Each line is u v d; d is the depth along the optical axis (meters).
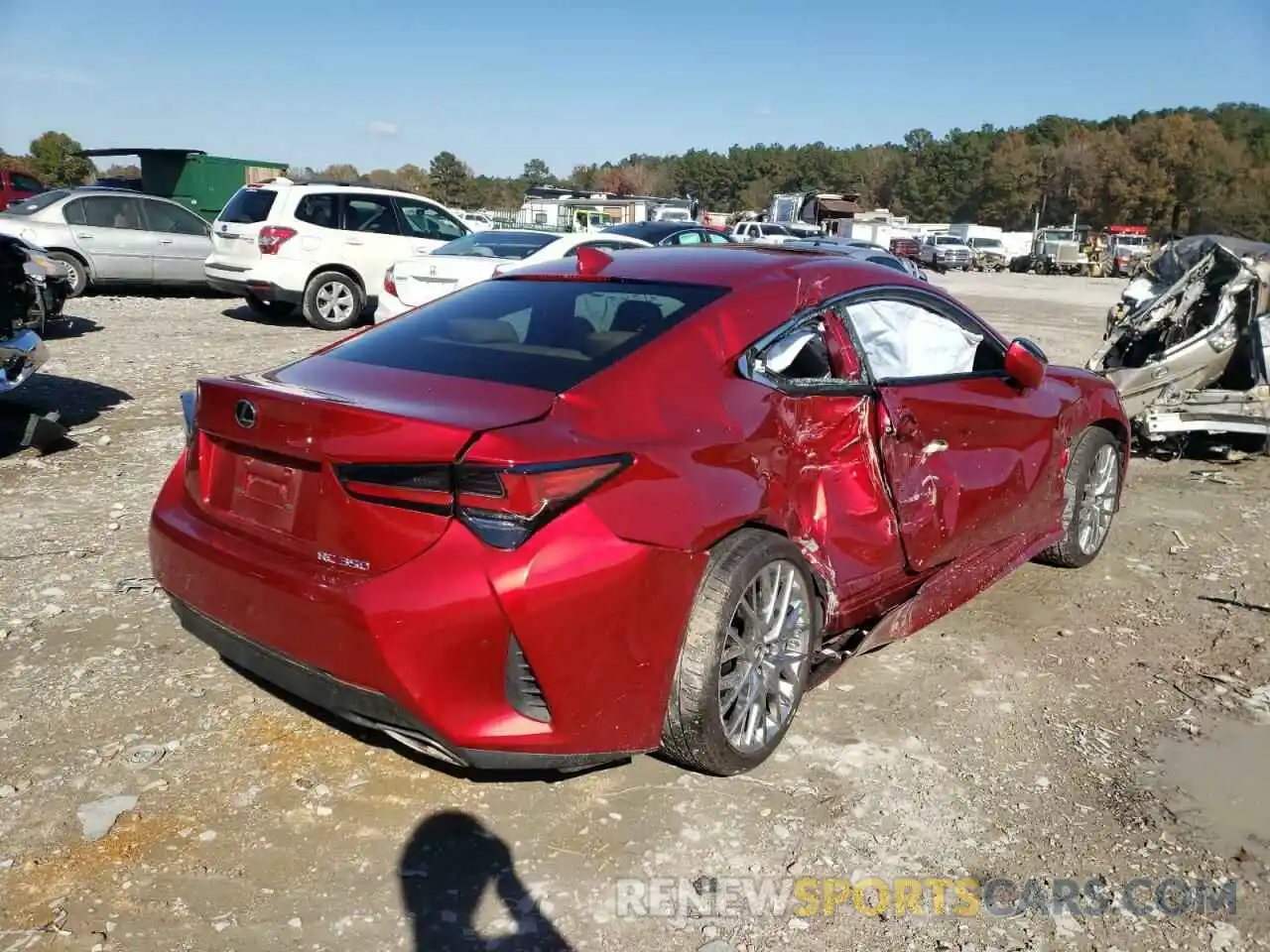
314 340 12.24
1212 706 3.74
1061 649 4.21
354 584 2.62
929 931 2.55
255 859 2.73
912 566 3.82
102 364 9.89
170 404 8.26
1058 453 4.70
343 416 2.68
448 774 3.14
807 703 3.67
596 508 2.63
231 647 2.94
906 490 3.74
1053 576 5.06
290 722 3.40
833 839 2.89
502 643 2.56
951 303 4.35
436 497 2.55
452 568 2.53
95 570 4.65
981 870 2.78
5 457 6.51
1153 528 5.90
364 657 2.58
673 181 135.62
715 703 2.91
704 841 2.86
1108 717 3.64
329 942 2.45
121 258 15.34
